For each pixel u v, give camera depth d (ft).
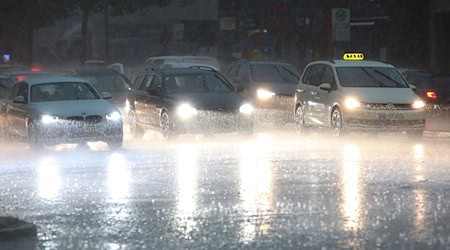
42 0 374.84
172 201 78.64
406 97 139.33
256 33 366.84
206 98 141.49
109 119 129.70
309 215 70.44
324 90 144.56
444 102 174.40
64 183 92.22
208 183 89.81
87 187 88.84
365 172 97.50
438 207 73.61
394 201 76.84
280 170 100.17
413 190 83.41
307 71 154.81
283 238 61.62
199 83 147.84
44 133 127.44
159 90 145.59
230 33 404.77
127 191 85.30
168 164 108.06
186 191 84.53
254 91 175.73
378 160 110.01
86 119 128.67
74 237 63.36
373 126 137.18
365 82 143.74
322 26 305.73
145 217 70.90
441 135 151.02
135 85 156.97
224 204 76.54
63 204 78.28
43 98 134.92
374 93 139.13
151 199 80.07
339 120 139.64
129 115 155.94
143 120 150.41
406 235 62.08
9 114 139.33
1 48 446.60
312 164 106.11
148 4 387.55
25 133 131.75
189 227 66.33
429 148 126.41
